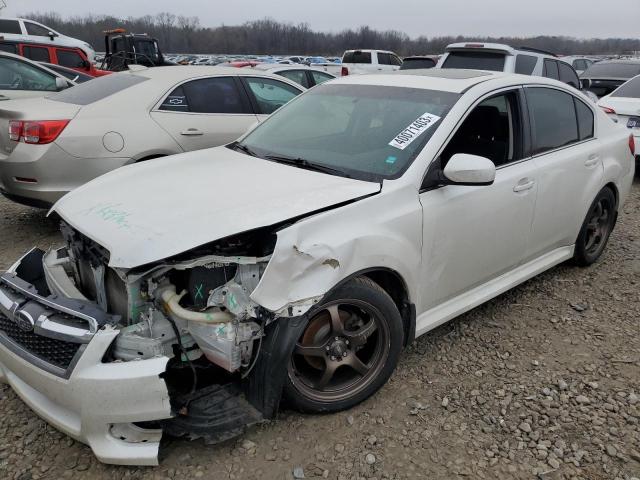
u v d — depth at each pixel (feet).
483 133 11.42
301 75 36.40
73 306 7.97
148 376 7.45
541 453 8.82
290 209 8.58
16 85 26.45
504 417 9.64
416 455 8.71
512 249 12.20
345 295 8.88
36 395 8.48
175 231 7.98
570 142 13.75
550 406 9.95
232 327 8.07
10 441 8.86
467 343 11.94
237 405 8.58
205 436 8.14
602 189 14.88
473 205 10.71
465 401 10.02
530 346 11.91
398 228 9.44
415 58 42.04
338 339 9.16
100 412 7.57
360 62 69.31
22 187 16.63
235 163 11.12
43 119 16.22
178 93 18.76
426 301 10.55
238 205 8.73
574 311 13.51
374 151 10.57
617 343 12.11
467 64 32.78
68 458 8.52
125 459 7.80
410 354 11.47
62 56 48.52
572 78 36.40
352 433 9.12
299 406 9.11
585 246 15.37
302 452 8.68
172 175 10.43
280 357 8.26
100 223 8.64
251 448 8.73
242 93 20.27
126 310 8.42
